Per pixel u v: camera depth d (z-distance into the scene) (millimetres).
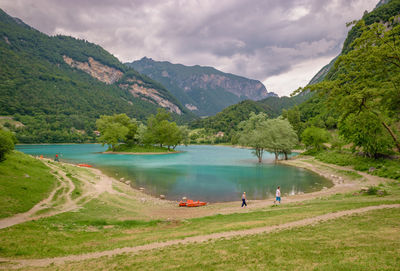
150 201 33188
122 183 44594
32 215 22000
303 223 16484
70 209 25094
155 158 95562
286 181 47938
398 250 9875
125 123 128750
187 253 12375
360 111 20438
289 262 9930
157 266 10953
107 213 25266
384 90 17797
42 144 186625
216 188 42125
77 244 15688
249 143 82938
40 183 31516
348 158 61188
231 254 11594
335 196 30125
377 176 42906
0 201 23234
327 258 9891
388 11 150625
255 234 14852
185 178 51562
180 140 140625
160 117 134750
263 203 30875
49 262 12555
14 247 14500
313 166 66000
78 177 42250
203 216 24688
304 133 95250
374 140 49562
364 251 10180
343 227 14297
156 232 18250
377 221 14773
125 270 10922
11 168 32812
